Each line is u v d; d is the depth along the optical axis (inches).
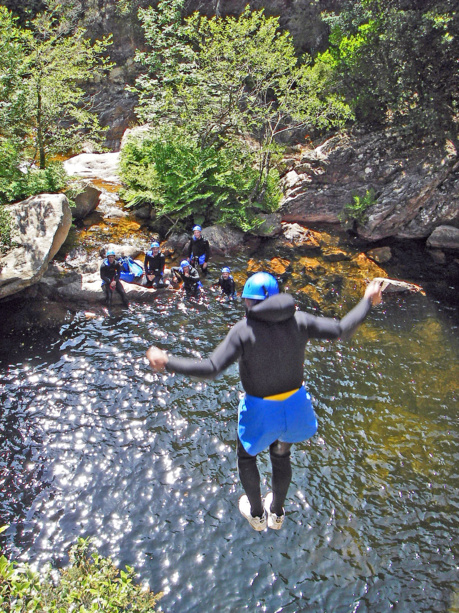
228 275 510.6
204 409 395.2
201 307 511.2
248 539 309.0
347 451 367.9
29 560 291.6
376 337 480.1
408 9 622.8
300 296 527.8
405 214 621.0
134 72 899.4
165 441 368.8
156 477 343.6
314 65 762.2
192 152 663.8
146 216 648.4
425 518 324.2
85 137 655.1
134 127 810.8
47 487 335.3
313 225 653.3
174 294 530.3
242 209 618.2
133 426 379.6
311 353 458.9
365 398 413.1
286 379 129.1
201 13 841.5
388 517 323.9
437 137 642.2
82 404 396.8
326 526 318.0
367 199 626.5
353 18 659.4
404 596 283.1
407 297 538.9
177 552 300.7
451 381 430.0
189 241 576.1
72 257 563.8
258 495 147.8
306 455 363.9
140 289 524.4
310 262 585.0
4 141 604.1
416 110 643.5
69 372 426.9
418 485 343.9
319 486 342.0
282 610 275.0
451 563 299.9
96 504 325.7
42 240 494.6
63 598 199.9
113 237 603.8
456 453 366.6
